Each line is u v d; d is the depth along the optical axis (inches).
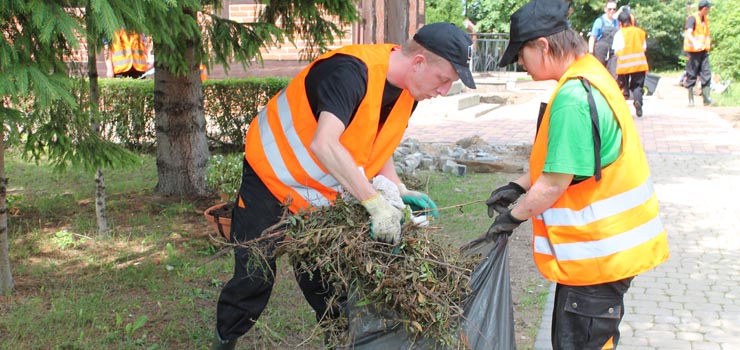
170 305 182.5
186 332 166.6
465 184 331.6
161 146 290.8
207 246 229.0
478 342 117.0
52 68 158.1
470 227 255.1
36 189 313.1
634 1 1293.1
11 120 159.0
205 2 246.2
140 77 523.8
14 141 178.5
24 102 165.3
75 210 273.1
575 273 116.7
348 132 121.5
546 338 170.4
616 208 114.5
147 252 224.5
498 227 121.0
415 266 113.0
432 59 118.6
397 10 624.1
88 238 234.8
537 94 811.4
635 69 557.3
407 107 130.1
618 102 113.7
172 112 286.5
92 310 176.1
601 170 113.4
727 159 387.5
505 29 1374.3
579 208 115.5
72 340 160.6
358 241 113.7
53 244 229.6
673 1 1315.2
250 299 135.8
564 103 111.2
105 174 344.8
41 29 136.7
